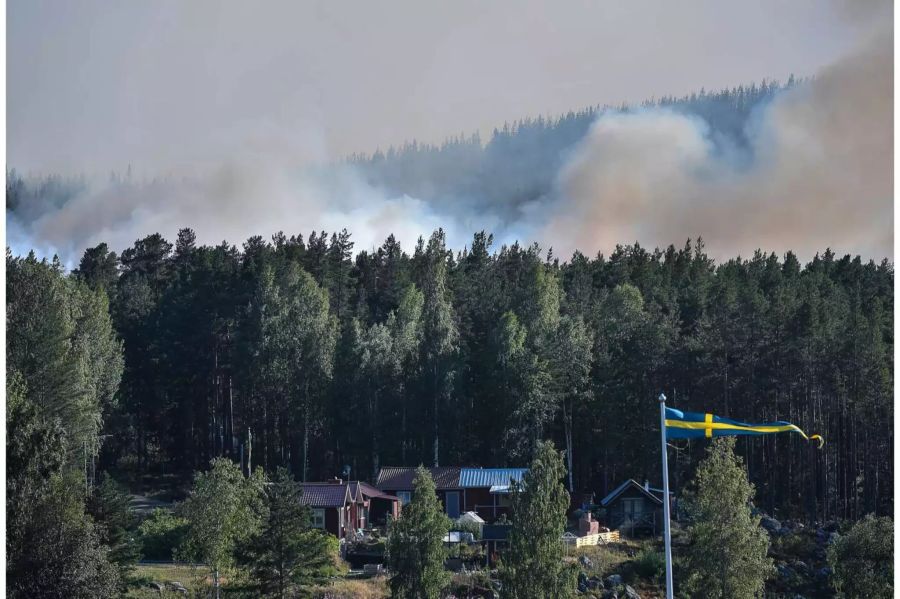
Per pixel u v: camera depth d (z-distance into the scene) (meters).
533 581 73.00
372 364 137.62
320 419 139.38
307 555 75.94
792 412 125.75
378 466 136.75
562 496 75.25
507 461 131.50
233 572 84.81
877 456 120.06
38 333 104.19
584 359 134.62
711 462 79.88
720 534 75.56
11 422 72.75
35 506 67.94
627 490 114.69
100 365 127.44
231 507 80.62
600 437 132.62
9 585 64.12
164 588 82.12
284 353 141.88
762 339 127.12
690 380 129.12
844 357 123.25
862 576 78.56
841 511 121.69
